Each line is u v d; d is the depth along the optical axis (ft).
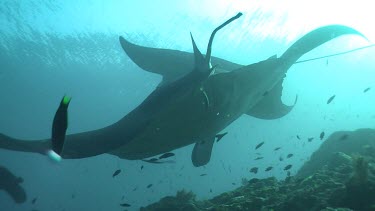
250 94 18.95
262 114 26.78
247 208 16.02
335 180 15.70
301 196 14.75
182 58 25.25
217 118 18.06
